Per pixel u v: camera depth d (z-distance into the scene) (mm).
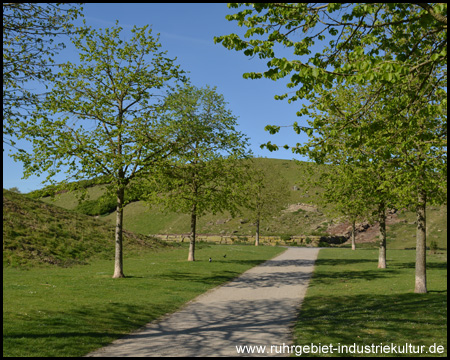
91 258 33250
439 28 9305
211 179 30234
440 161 15359
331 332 11477
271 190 59688
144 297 17703
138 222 87000
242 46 9773
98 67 23141
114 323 13008
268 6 9406
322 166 26719
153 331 12312
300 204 87000
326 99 11453
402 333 11055
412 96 11023
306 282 23609
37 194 21172
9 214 34031
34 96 12445
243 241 69875
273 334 11734
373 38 9914
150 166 23031
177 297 17953
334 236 69312
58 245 32812
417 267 18438
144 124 23312
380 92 11125
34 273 24266
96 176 21594
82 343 10602
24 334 11000
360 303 16422
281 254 45594
